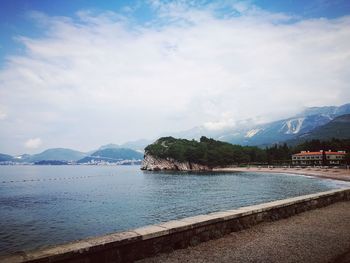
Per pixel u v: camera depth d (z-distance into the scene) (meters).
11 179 146.25
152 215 38.47
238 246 8.82
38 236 28.98
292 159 191.75
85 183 111.88
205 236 9.33
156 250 8.00
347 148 194.38
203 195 60.66
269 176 123.00
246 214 11.03
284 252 8.29
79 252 6.48
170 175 154.62
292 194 58.69
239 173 156.62
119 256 7.22
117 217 37.78
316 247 8.75
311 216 13.52
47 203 54.81
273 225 11.56
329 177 100.75
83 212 42.81
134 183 103.69
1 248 24.92
